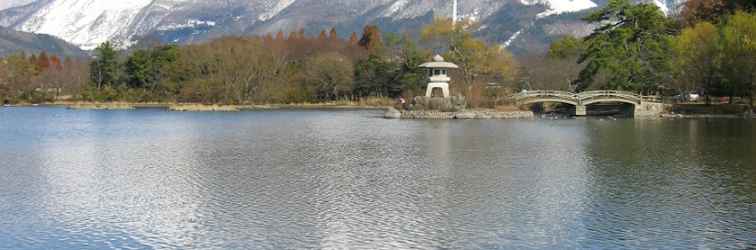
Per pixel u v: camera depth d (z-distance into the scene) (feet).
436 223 144.87
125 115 503.20
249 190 177.78
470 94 471.21
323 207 158.40
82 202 164.96
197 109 573.33
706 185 182.91
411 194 172.76
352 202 163.53
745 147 262.26
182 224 144.56
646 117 435.94
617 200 165.37
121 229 141.08
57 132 350.43
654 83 485.15
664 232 137.80
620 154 245.24
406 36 646.74
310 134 327.67
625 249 127.54
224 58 643.04
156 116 488.85
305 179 193.57
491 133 325.83
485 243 131.54
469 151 254.47
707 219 147.13
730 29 408.67
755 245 129.39
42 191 178.60
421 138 303.48
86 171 210.79
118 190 179.11
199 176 199.31
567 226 142.31
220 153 252.62
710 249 127.34
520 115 440.45
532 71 604.49
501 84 565.94
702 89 465.06
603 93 446.19
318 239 134.10
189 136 322.34
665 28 510.58
